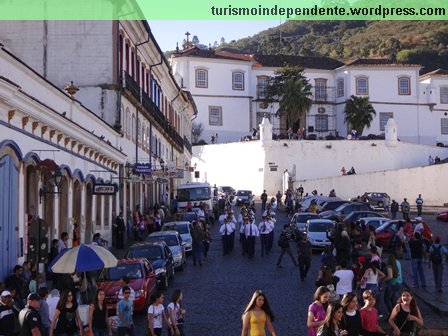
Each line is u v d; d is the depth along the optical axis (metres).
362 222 31.41
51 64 36.16
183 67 86.81
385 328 16.06
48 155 22.05
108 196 32.72
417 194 66.50
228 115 87.69
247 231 30.23
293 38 195.88
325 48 175.75
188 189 47.09
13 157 18.67
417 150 78.25
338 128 90.81
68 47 36.19
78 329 13.38
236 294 21.47
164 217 44.84
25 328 11.67
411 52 148.88
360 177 68.12
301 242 24.02
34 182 21.30
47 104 22.67
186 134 73.88
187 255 31.20
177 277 25.16
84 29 36.25
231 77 87.94
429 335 15.98
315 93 90.88
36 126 20.53
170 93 58.12
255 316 11.30
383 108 90.50
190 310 18.94
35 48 36.25
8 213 18.41
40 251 15.80
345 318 12.04
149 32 41.88
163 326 16.73
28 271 17.08
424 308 18.89
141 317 18.16
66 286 14.13
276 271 26.50
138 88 40.25
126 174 36.53
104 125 31.61
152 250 22.92
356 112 85.44
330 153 76.06
